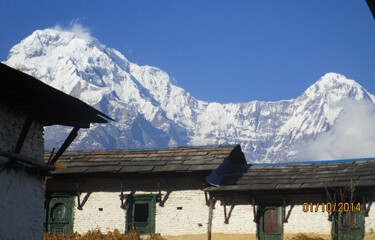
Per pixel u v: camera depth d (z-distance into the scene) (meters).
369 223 29.98
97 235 32.31
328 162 33.06
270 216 31.61
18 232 20.69
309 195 31.25
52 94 20.19
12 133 20.73
